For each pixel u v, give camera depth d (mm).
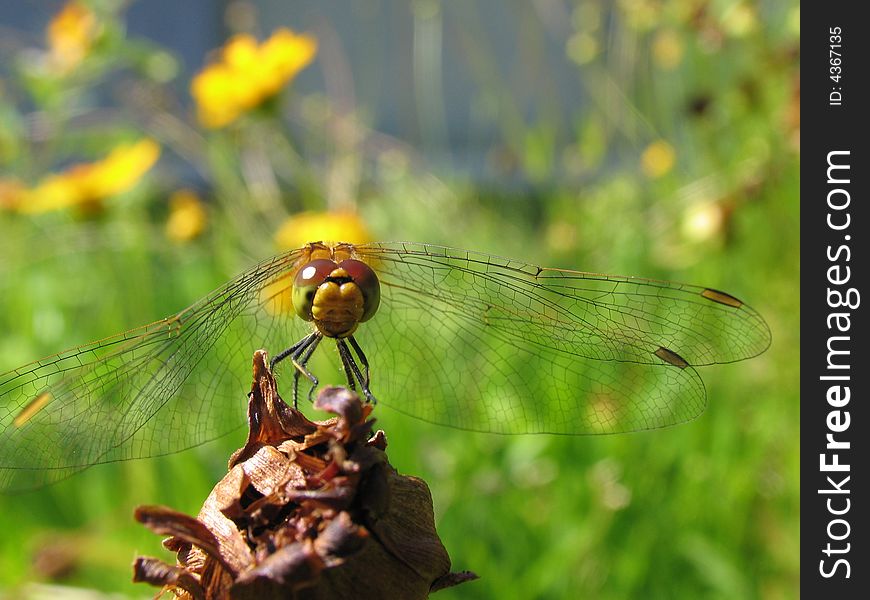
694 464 173
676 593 166
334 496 105
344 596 105
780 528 171
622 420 142
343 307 130
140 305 194
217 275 191
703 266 191
